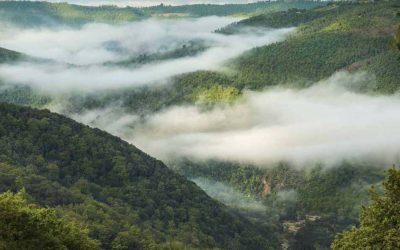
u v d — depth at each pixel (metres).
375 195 51.72
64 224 58.00
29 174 117.25
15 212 53.00
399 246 47.25
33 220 53.72
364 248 49.50
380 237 49.16
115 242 101.50
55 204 108.50
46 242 53.47
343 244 53.28
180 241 125.00
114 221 110.94
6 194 54.78
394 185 49.94
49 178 124.88
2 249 49.69
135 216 124.94
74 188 124.00
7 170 114.19
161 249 108.38
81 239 58.25
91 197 122.94
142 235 111.94
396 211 49.47
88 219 106.56
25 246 51.94
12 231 51.66
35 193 108.56
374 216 50.75
